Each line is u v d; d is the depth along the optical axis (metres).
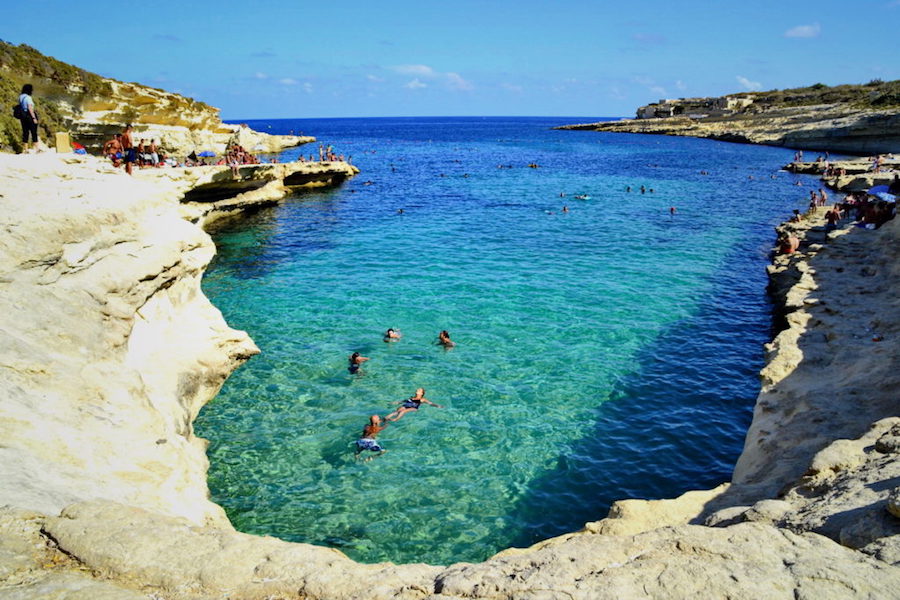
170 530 7.21
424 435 14.15
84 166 19.61
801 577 5.46
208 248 18.98
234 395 16.00
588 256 30.73
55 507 7.67
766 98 160.25
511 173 69.25
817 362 14.53
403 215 42.38
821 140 95.50
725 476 12.75
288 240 34.44
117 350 12.77
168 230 17.03
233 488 12.20
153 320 15.35
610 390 16.41
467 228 37.75
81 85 47.72
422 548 10.67
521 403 15.67
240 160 41.91
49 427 9.34
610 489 12.33
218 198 40.94
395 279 26.44
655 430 14.49
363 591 6.15
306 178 55.84
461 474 12.77
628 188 54.41
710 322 21.48
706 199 49.66
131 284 14.20
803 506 7.48
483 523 11.32
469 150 110.81
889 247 24.52
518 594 5.59
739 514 7.84
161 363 14.33
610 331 20.53
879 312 17.42
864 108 103.00
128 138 26.95
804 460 10.10
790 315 18.22
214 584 6.28
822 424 11.25
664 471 12.91
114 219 14.76
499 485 12.42
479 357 18.36
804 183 58.97
